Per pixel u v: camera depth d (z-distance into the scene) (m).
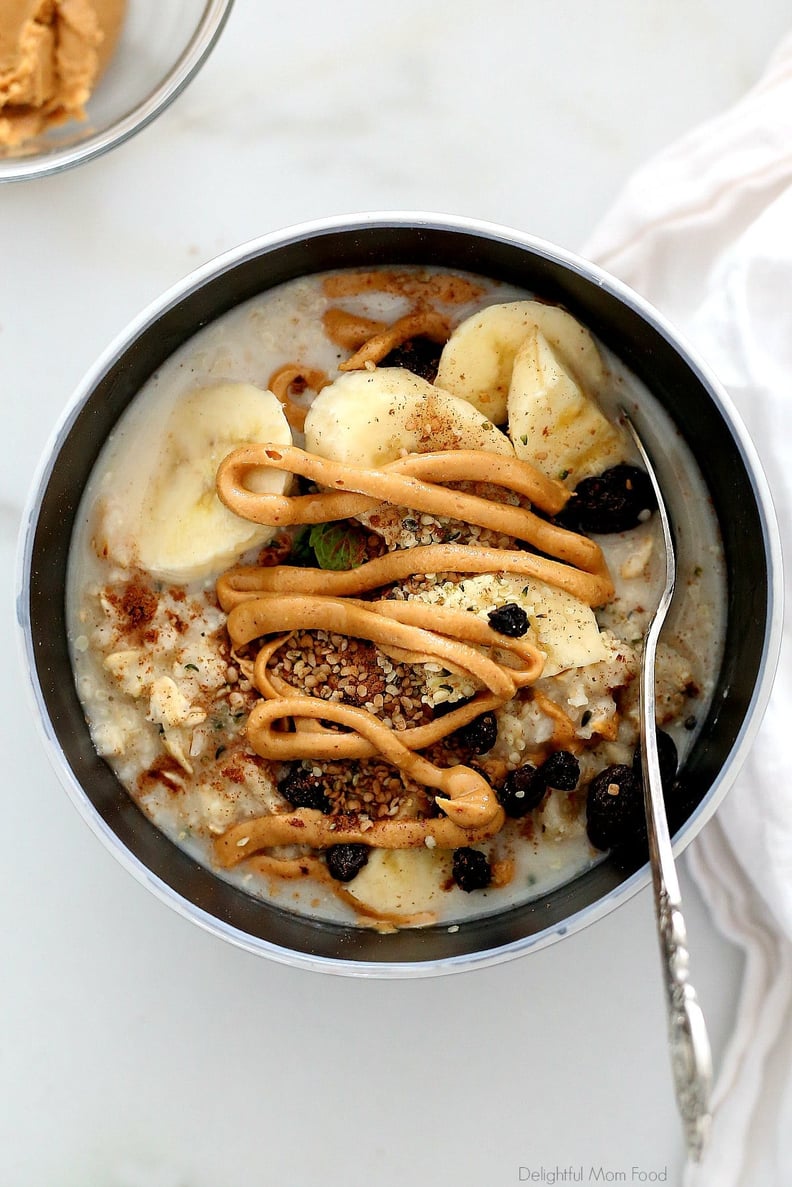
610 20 0.43
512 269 0.40
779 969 0.43
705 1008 0.43
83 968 0.43
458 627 0.38
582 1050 0.43
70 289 0.43
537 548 0.39
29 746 0.43
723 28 0.43
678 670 0.40
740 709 0.39
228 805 0.40
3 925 0.43
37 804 0.43
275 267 0.40
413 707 0.39
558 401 0.39
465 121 0.43
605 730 0.39
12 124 0.42
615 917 0.43
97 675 0.41
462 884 0.40
